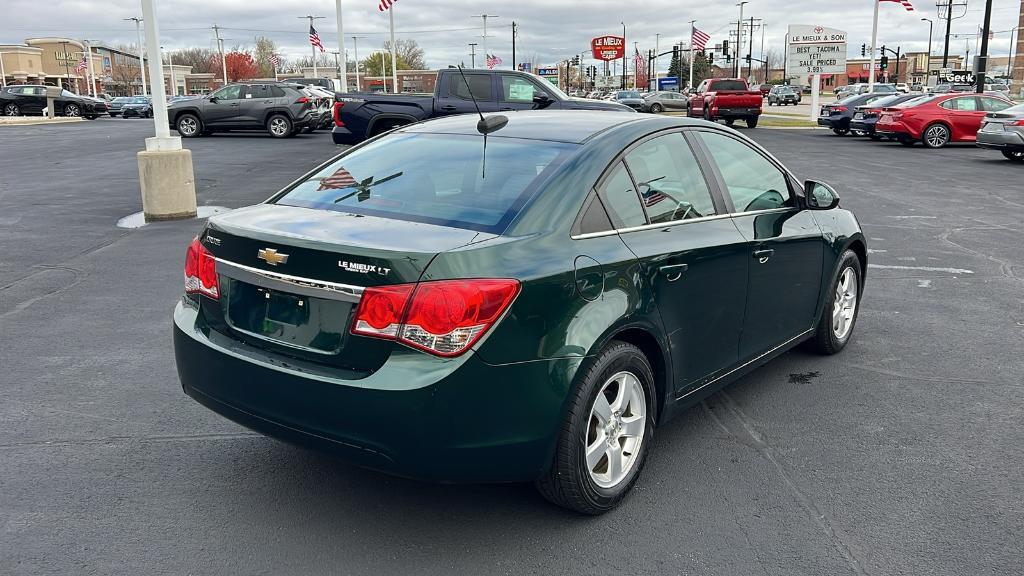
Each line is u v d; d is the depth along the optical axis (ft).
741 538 10.85
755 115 109.40
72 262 26.91
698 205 13.21
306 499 11.79
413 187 11.82
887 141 88.02
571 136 12.45
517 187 11.23
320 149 70.79
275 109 86.17
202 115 86.58
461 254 9.67
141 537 10.71
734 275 13.48
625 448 11.68
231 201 40.37
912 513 11.54
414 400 9.34
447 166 12.21
